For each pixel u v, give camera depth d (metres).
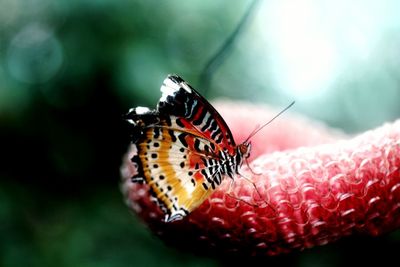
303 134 0.64
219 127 0.51
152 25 0.88
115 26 0.85
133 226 0.95
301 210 0.49
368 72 0.96
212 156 0.50
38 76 0.92
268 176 0.50
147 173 0.50
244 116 0.64
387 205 0.49
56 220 0.96
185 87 0.51
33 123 0.93
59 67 0.90
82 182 0.99
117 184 0.99
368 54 0.91
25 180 0.96
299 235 0.49
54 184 0.98
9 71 0.92
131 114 0.50
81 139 0.95
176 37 0.92
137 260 0.91
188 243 0.51
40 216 0.95
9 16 0.97
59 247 0.92
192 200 0.50
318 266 0.80
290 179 0.49
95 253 0.92
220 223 0.50
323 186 0.49
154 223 0.52
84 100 0.89
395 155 0.49
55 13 0.89
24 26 0.96
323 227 0.49
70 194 0.98
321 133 0.65
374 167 0.49
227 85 1.12
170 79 0.50
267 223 0.49
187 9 0.92
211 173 0.50
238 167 0.50
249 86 1.16
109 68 0.84
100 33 0.85
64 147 0.95
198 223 0.50
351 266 0.82
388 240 0.81
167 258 0.90
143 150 0.50
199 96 0.51
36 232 0.93
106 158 0.98
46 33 0.93
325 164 0.49
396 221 0.50
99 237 0.94
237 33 0.60
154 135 0.50
